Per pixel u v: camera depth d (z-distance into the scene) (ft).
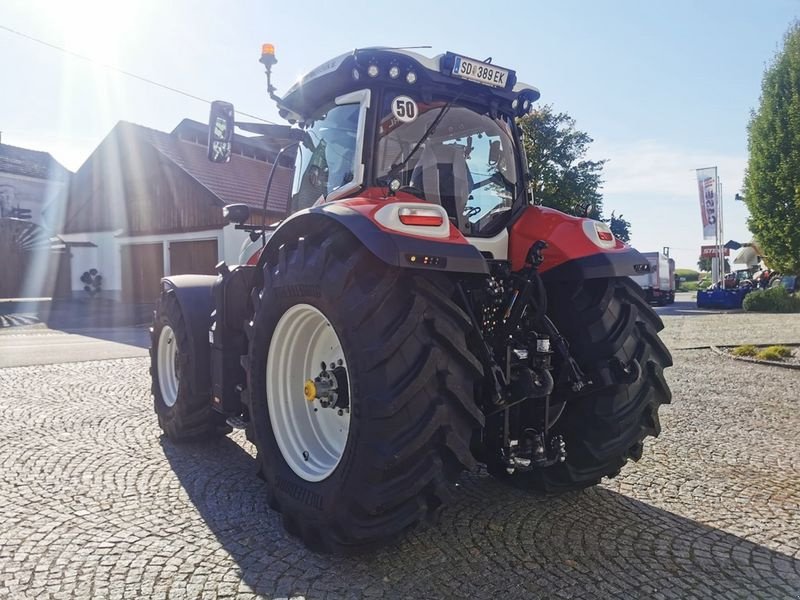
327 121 11.66
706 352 31.68
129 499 11.55
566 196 89.10
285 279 9.72
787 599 8.07
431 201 10.77
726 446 14.88
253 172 70.90
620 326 10.39
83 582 8.45
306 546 9.52
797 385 22.43
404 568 8.87
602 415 10.27
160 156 64.90
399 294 8.58
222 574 8.68
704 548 9.56
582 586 8.36
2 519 10.58
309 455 10.15
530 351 9.91
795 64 58.75
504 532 10.09
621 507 11.20
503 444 9.81
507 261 11.25
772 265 66.03
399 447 8.07
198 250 64.64
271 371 10.62
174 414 14.80
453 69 10.25
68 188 77.51
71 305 70.18
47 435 15.80
